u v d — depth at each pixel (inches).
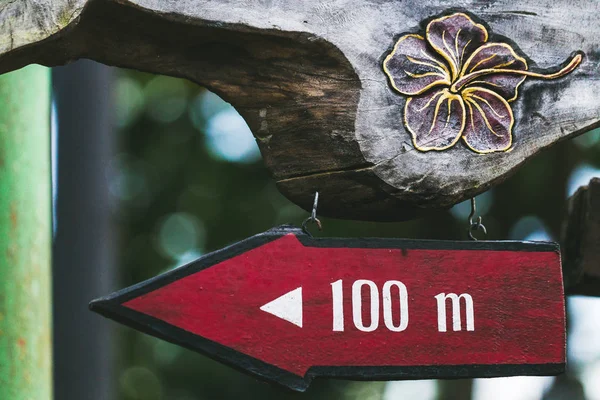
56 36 129.5
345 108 133.0
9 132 149.3
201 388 322.0
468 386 271.3
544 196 259.3
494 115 135.0
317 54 132.6
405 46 133.6
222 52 132.9
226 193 306.3
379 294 131.9
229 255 130.7
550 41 136.2
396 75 133.4
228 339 130.1
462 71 134.5
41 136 151.4
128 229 312.7
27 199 149.7
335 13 132.7
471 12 134.8
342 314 131.3
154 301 129.6
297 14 132.1
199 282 130.2
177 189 310.0
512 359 132.9
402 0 133.8
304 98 133.2
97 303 129.1
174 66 133.0
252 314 130.5
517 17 135.6
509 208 262.2
